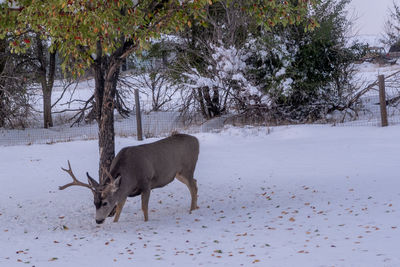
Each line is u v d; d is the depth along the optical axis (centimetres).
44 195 1273
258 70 2262
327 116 2211
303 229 816
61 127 2534
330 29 2238
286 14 1116
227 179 1326
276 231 822
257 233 823
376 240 703
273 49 2194
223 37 2316
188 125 2284
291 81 2161
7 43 2331
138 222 1008
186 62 2420
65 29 982
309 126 1906
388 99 2447
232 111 2438
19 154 1758
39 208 1160
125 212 1113
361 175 1227
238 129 1959
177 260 704
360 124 1892
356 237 732
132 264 698
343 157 1447
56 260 739
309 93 2281
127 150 1012
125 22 996
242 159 1534
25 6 1017
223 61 2181
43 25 1043
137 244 816
